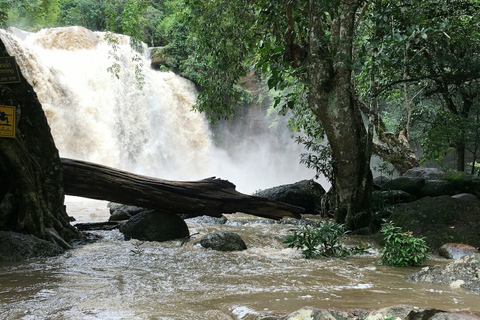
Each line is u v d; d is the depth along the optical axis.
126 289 4.78
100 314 3.83
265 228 9.81
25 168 7.10
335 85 9.19
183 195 8.92
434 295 4.47
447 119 13.78
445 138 13.16
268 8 9.88
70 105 23.95
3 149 6.89
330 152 11.87
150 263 6.26
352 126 9.32
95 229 9.36
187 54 30.53
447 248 7.16
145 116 27.55
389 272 5.87
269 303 4.12
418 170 14.08
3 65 7.06
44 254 6.55
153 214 8.53
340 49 8.94
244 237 8.53
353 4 8.86
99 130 24.81
